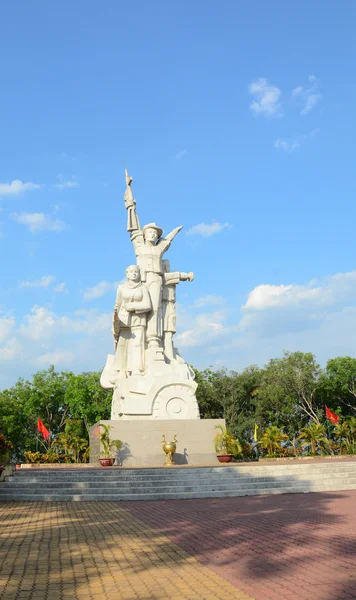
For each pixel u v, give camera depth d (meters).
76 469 24.89
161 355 32.38
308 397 60.78
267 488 21.69
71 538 12.37
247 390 62.50
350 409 63.81
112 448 29.08
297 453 42.56
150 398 31.20
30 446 64.94
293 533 12.36
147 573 9.17
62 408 66.44
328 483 22.38
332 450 43.97
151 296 33.12
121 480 22.14
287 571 9.02
